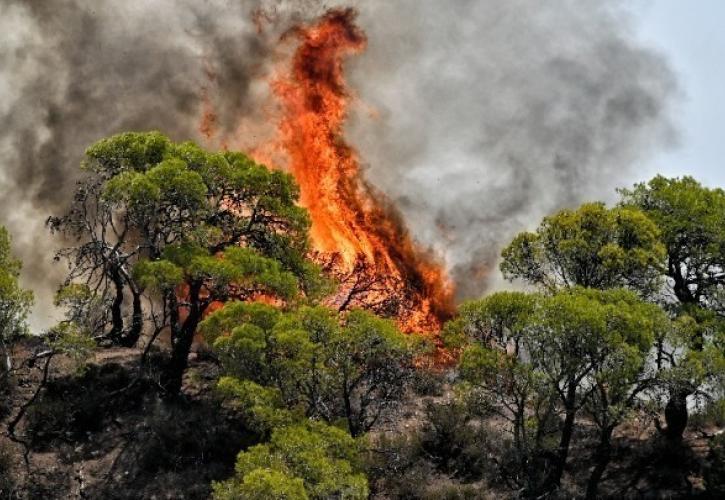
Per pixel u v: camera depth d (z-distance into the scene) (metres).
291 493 40.41
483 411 52.84
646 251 53.66
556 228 55.78
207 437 59.00
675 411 58.75
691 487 55.31
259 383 51.69
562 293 50.41
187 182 57.28
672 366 51.56
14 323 57.88
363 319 51.88
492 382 51.28
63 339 56.81
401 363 54.03
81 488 55.16
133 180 56.72
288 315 53.88
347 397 51.75
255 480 40.81
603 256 53.12
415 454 59.22
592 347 47.75
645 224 54.78
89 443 58.75
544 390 49.16
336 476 43.41
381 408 54.25
